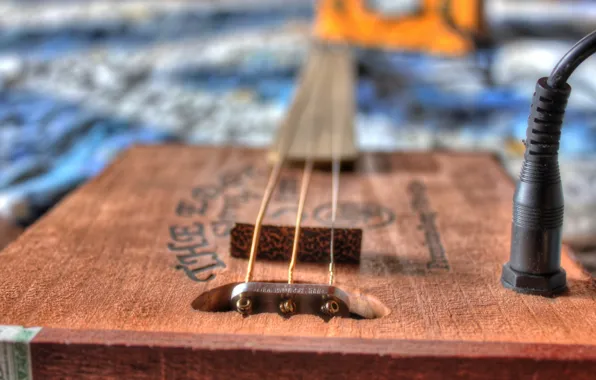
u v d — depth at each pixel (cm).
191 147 35
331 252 22
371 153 35
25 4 84
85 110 50
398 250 23
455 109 50
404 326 18
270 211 26
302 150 32
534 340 18
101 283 20
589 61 59
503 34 68
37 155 42
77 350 17
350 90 43
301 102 40
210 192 29
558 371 17
